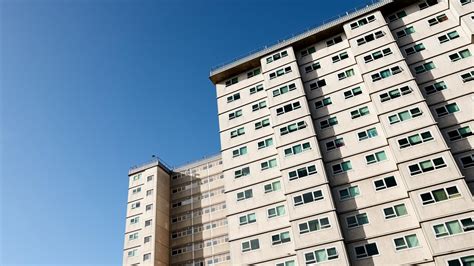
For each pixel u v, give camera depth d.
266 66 41.97
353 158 32.88
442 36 34.62
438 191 27.28
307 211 31.44
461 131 29.64
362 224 29.56
